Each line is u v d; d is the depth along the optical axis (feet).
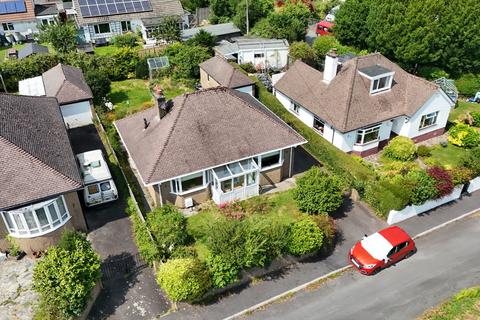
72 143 135.23
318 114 131.13
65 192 90.12
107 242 97.76
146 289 86.84
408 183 103.35
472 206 110.83
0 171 88.02
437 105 132.26
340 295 86.33
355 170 113.09
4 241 92.48
